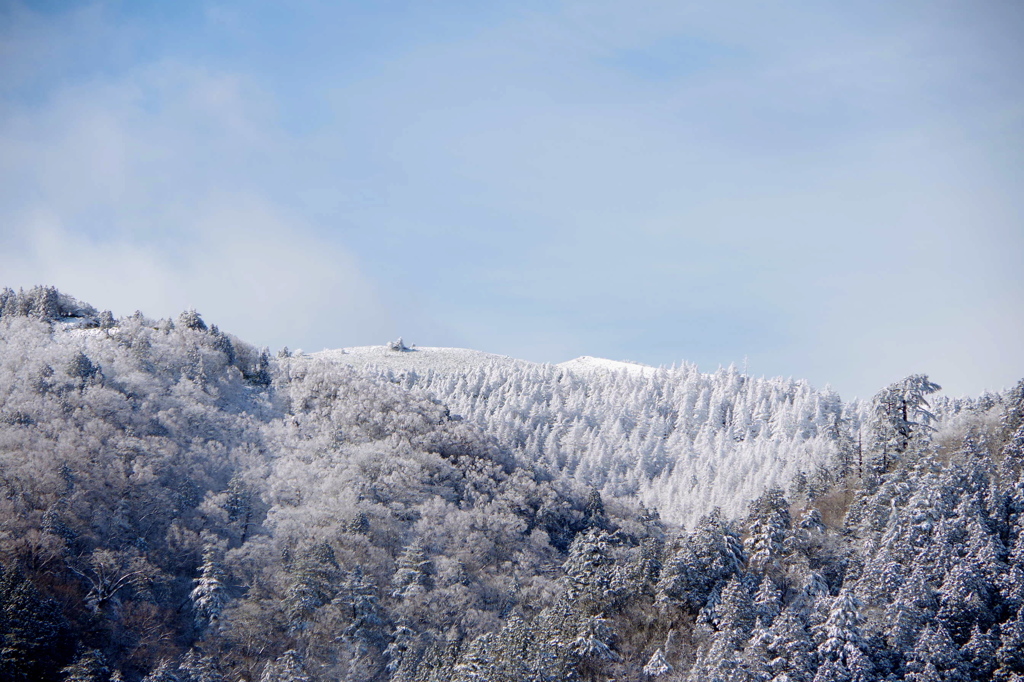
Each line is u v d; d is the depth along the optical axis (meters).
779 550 75.44
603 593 78.44
